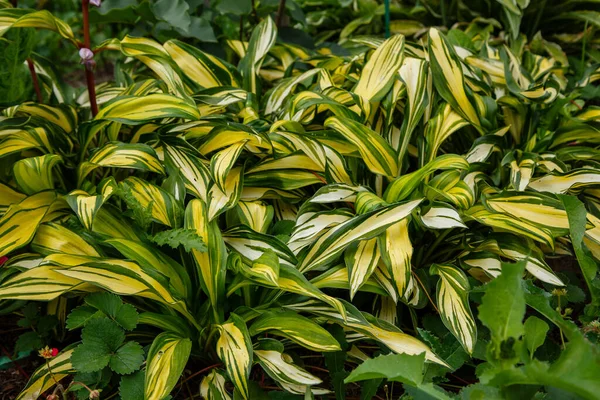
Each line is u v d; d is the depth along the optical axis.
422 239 1.38
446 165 1.27
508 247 1.34
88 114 1.50
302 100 1.37
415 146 1.47
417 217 1.30
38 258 1.27
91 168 1.34
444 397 1.09
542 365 1.04
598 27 1.87
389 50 1.43
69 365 1.22
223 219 1.38
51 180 1.32
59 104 1.45
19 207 1.29
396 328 1.23
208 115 1.42
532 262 1.30
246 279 1.24
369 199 1.28
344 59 1.56
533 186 1.37
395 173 1.36
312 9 2.12
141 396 1.19
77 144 1.43
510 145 1.53
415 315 1.32
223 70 1.52
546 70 1.59
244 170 1.37
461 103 1.41
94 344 1.20
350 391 1.29
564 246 1.40
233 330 1.22
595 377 1.03
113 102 1.35
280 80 1.62
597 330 1.21
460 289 1.27
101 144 1.42
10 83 1.44
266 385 1.29
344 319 1.18
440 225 1.27
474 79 1.46
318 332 1.21
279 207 1.40
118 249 1.24
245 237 1.29
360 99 1.39
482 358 1.22
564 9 1.86
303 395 1.23
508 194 1.32
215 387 1.22
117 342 1.21
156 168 1.30
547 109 1.48
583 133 1.46
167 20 1.54
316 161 1.33
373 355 1.32
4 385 1.30
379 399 1.28
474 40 1.85
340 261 1.30
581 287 1.45
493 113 1.43
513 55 1.60
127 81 1.58
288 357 1.23
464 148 1.52
